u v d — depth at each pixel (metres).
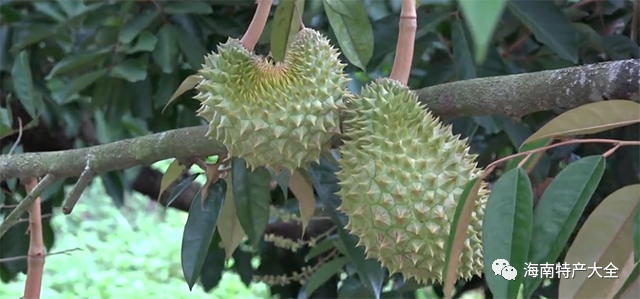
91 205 7.89
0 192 2.78
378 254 1.83
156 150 2.12
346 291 2.46
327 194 2.16
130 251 6.82
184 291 5.89
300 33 1.88
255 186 2.18
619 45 2.39
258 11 1.88
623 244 1.72
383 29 2.34
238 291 5.82
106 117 2.68
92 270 6.25
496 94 1.83
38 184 2.20
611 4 2.51
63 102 2.54
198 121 2.75
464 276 1.83
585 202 1.63
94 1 2.52
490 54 2.29
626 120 1.69
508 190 1.63
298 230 2.88
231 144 1.85
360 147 1.83
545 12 2.27
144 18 2.45
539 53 2.49
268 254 2.91
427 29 2.30
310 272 2.78
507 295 1.60
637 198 1.70
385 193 1.79
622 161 2.41
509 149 2.61
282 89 1.83
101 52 2.46
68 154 2.19
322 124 1.84
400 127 1.81
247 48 1.88
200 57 2.46
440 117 1.90
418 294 2.87
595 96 1.74
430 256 1.80
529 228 1.61
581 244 1.73
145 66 2.48
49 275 6.07
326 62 1.86
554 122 1.71
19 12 2.66
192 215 2.19
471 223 1.81
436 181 1.80
